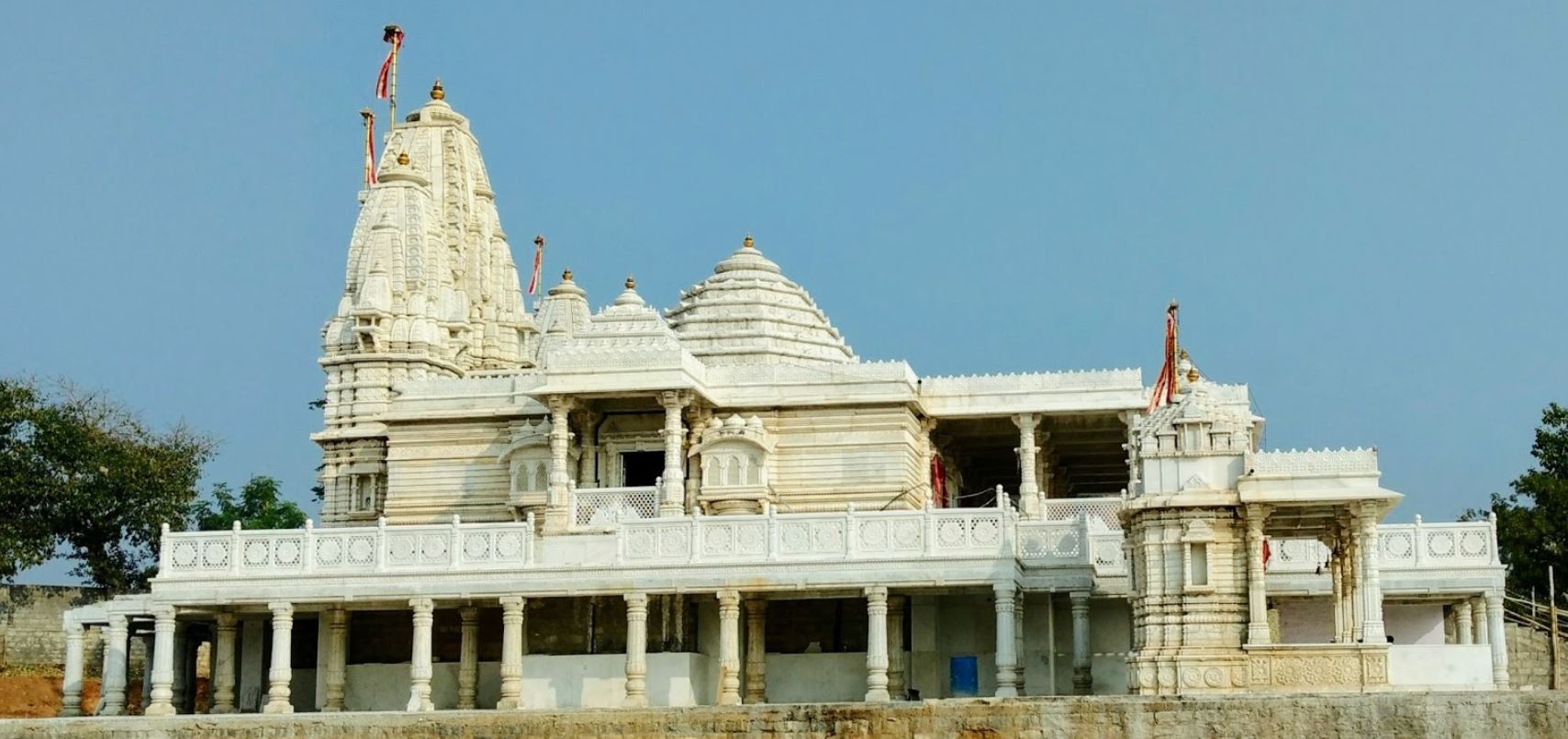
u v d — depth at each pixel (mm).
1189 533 51781
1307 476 51562
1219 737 46438
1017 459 81688
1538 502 78500
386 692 64875
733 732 48656
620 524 60000
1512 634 67062
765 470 69375
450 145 94688
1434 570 57125
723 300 77562
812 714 48375
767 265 79938
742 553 59250
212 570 61594
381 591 60656
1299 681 50438
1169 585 51875
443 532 60812
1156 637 51688
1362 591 51312
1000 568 57531
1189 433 52688
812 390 70438
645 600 59594
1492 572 56844
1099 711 47062
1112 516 65500
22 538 80000
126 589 83125
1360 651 50188
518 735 49812
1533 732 45594
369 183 93312
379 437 81750
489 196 98938
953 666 61594
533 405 73250
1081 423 73750
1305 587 57938
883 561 58219
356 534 61219
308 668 67875
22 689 74375
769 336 76188
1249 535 51625
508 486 72875
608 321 71125
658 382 67625
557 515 66875
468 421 73812
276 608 61094
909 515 58594
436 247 89312
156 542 83875
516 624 59969
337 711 63875
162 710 60938
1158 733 46750
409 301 85062
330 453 82500
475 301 94188
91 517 82188
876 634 57969
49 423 81688
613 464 71125
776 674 62688
